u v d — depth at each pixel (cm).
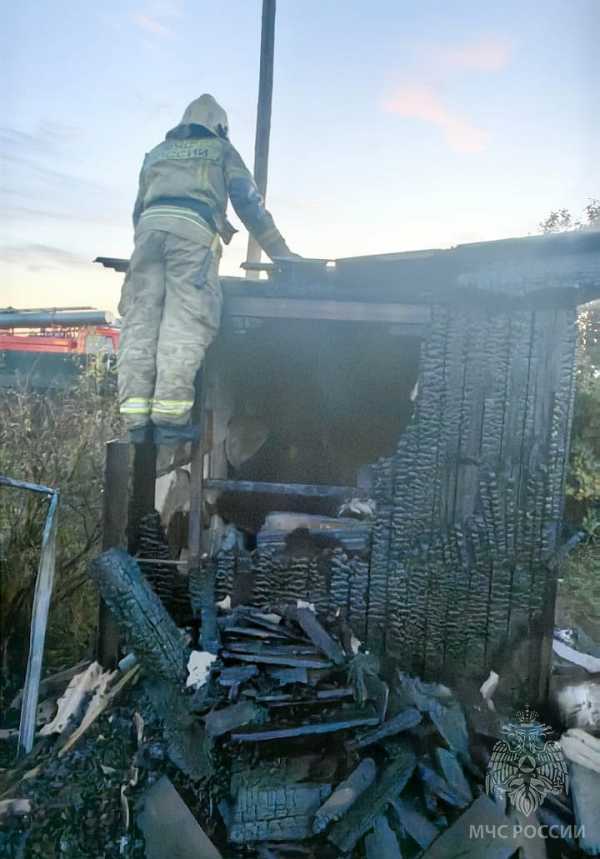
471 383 308
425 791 254
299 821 244
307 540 333
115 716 286
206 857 231
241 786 253
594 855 237
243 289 306
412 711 274
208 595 321
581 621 457
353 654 298
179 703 277
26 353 779
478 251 295
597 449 604
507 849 235
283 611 318
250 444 448
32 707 282
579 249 288
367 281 346
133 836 240
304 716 270
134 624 282
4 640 358
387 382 468
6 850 232
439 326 305
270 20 651
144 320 288
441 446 312
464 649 320
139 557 329
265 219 301
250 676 281
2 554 374
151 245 281
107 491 317
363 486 366
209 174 290
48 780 260
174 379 280
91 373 670
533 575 316
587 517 591
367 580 323
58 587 392
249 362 467
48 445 470
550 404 308
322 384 469
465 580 317
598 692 316
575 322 303
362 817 238
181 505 409
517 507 313
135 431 291
